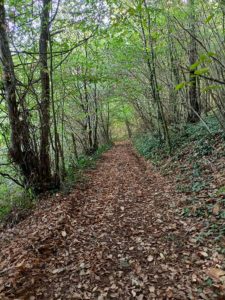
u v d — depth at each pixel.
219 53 4.71
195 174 8.61
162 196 8.19
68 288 4.35
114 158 19.00
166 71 13.65
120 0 9.78
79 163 15.25
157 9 9.50
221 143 9.61
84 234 6.18
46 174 9.85
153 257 5.01
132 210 7.48
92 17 8.96
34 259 4.98
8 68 8.46
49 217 7.06
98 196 9.20
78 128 20.66
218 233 5.31
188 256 4.87
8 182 12.21
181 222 6.18
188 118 13.85
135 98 20.30
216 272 4.25
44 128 9.68
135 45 13.54
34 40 9.52
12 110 8.88
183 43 9.32
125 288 4.27
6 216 8.64
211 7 6.66
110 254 5.25
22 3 8.48
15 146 9.24
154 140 17.09
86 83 17.05
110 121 37.56
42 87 9.54
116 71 15.77
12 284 4.32
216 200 6.51
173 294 3.98
